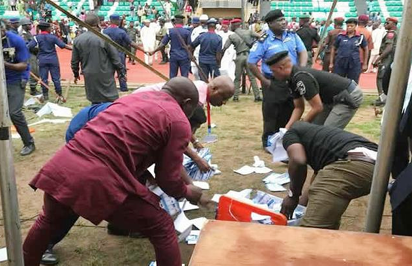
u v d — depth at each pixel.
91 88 6.42
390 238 1.64
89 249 3.48
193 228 3.74
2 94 1.92
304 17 9.49
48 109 8.09
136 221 2.45
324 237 1.64
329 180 2.79
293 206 3.13
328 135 2.98
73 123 3.12
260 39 5.66
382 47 8.81
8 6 17.55
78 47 6.36
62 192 2.25
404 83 1.87
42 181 2.29
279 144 3.71
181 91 2.62
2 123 1.95
